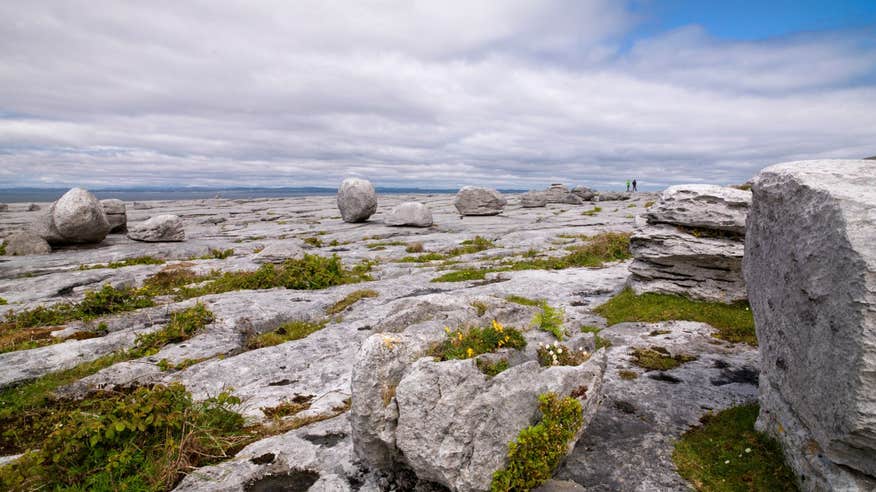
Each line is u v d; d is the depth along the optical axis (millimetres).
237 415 8734
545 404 6074
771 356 6797
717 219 14023
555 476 6551
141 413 7785
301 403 9609
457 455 5734
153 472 7059
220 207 71812
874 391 4426
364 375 6379
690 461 6875
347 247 29766
